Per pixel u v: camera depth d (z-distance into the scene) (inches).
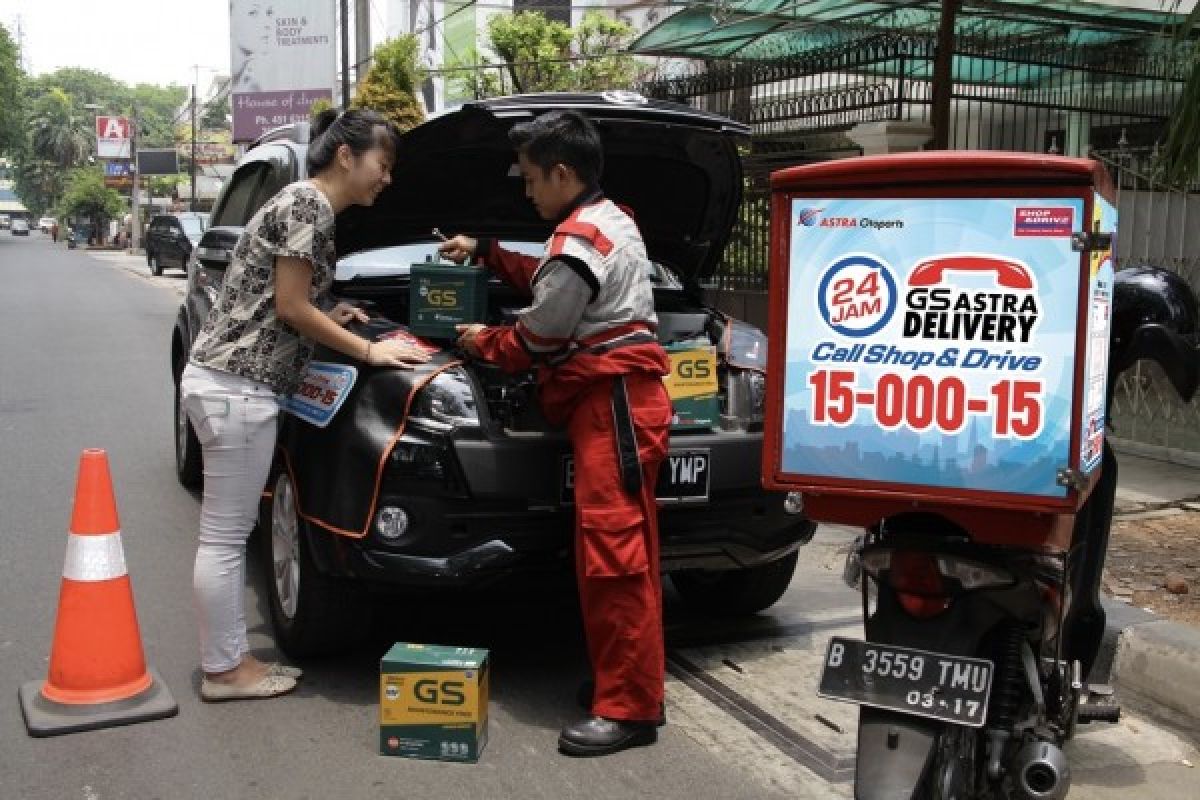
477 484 147.8
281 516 169.9
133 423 361.1
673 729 151.3
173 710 151.9
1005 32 416.2
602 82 639.8
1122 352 130.3
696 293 201.0
